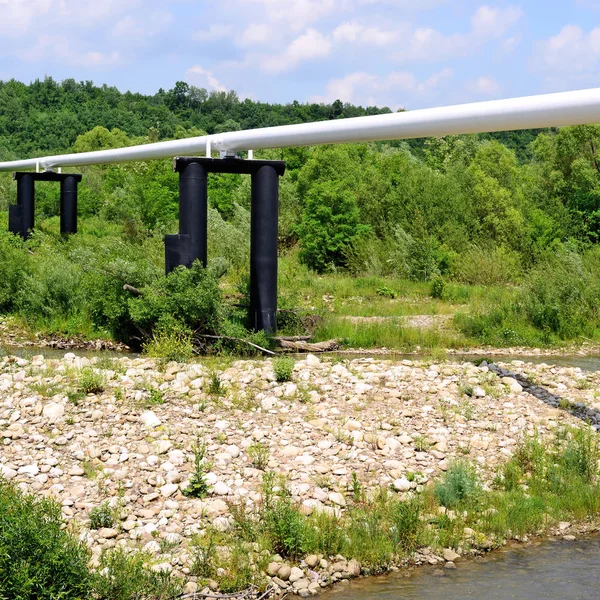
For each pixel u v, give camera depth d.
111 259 18.69
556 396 11.84
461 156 51.62
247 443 9.33
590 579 7.03
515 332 18.38
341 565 7.10
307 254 30.50
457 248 30.89
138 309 15.48
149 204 37.88
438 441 9.68
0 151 79.81
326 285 24.98
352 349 16.80
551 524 8.14
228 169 16.03
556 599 6.66
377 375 12.09
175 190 39.47
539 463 9.31
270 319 16.38
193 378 11.57
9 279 19.64
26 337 17.30
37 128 92.62
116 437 9.33
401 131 14.17
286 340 16.28
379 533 7.51
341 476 8.66
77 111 102.44
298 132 15.74
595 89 11.45
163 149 20.42
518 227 32.03
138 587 6.28
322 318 18.08
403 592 6.75
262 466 8.76
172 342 14.23
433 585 6.89
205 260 16.06
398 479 8.63
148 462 8.67
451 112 13.27
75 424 9.64
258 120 110.12
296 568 6.92
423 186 33.88
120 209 41.34
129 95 114.06
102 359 13.12
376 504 8.07
